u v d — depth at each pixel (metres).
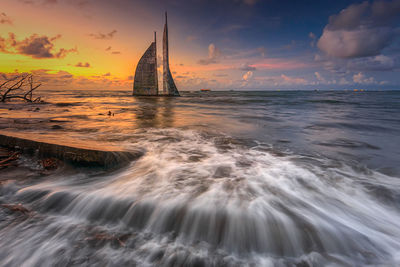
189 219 2.70
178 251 2.29
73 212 2.97
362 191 3.49
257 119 13.12
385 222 2.75
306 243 2.38
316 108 22.84
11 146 5.18
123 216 2.86
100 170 4.20
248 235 2.48
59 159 4.47
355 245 2.36
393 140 7.26
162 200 3.02
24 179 3.79
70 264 2.10
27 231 2.55
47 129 8.05
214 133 8.30
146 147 5.87
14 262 2.15
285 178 3.87
